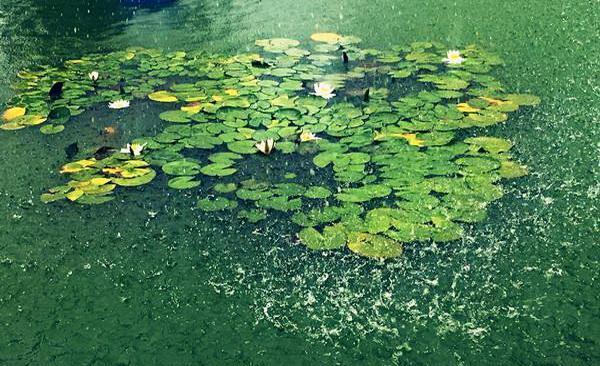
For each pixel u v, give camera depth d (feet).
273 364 6.94
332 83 13.57
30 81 14.17
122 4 20.03
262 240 8.91
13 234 9.16
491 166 10.21
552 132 11.25
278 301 7.85
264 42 16.24
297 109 12.43
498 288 7.91
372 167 10.41
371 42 16.02
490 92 12.89
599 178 9.91
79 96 13.37
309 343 7.20
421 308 7.65
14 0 20.63
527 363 6.82
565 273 8.12
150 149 11.18
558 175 10.01
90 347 7.22
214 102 12.84
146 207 9.70
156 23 18.20
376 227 8.95
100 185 10.14
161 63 15.11
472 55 14.89
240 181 10.23
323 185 10.00
